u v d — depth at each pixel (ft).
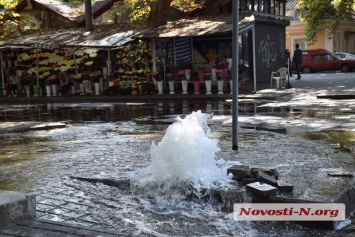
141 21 91.81
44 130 39.32
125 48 83.10
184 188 17.33
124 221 15.64
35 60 92.02
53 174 21.67
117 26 90.79
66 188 19.29
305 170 19.58
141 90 80.64
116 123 43.37
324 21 113.39
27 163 24.66
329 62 125.29
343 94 61.41
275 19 95.76
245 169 17.83
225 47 84.17
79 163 23.82
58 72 88.94
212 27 75.00
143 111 55.62
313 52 127.13
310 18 108.27
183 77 77.15
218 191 16.56
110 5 99.81
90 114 54.34
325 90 70.95
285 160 21.99
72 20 96.84
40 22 102.89
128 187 19.02
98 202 17.54
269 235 14.40
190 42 86.02
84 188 19.26
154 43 79.77
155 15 83.92
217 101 67.62
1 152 28.66
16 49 93.35
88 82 86.12
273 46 98.37
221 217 15.80
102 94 84.17
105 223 15.47
